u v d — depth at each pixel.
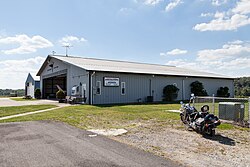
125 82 22.92
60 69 27.48
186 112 9.53
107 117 11.48
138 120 10.55
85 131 7.96
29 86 40.97
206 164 4.66
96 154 5.20
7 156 5.06
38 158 4.92
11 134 7.42
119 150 5.54
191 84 29.00
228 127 8.91
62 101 24.02
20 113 13.92
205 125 7.43
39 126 8.96
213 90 31.52
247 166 4.59
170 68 33.97
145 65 32.50
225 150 5.76
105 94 21.42
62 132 7.76
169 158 4.99
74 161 4.72
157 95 25.59
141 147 5.89
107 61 30.61
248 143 6.53
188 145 6.22
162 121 10.25
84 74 21.44
